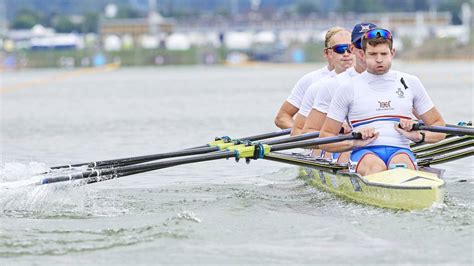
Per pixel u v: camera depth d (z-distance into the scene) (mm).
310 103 55781
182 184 58375
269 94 169500
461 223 41312
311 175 56938
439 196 43938
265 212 46219
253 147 48594
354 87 48906
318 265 35906
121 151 79500
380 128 48688
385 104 48750
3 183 47531
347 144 48688
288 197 51438
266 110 125500
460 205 45906
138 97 171625
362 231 40906
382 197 45531
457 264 35438
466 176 60375
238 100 152500
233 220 44000
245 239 40094
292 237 40312
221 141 53688
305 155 56188
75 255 37875
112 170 48125
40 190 47906
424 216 42781
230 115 117250
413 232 40188
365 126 48812
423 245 38125
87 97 175750
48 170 53625
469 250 37188
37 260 37250
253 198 51250
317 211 46344
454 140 55969
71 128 104000
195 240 39906
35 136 94875
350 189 48875
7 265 36594
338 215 44906
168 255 37594
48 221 44500
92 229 42375
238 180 60031
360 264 35844
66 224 43719
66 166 53844
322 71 59656
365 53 48469
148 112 127562
